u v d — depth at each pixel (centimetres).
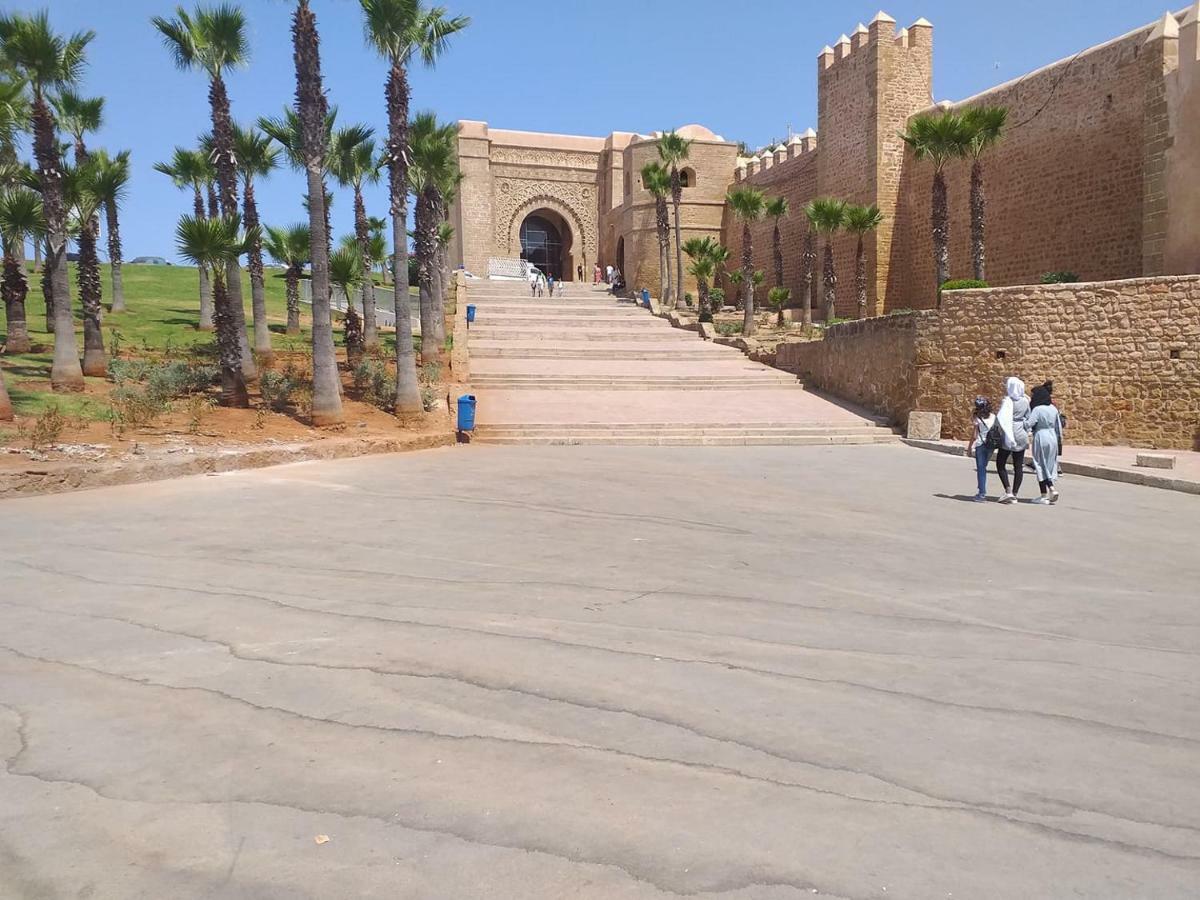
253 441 1432
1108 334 1759
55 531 807
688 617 559
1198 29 1881
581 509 988
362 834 290
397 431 1716
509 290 4397
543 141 5650
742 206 3203
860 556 768
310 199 1591
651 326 3334
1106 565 746
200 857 276
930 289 3353
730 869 272
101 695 412
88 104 2319
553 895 257
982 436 1120
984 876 271
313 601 580
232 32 1803
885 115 3444
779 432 1936
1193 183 1898
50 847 281
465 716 392
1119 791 331
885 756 358
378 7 1781
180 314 3111
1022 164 2891
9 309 2062
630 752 357
